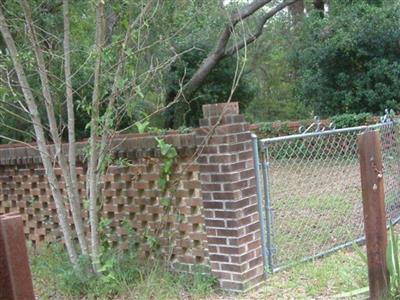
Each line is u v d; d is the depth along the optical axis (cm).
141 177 539
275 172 642
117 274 504
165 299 462
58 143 500
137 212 546
